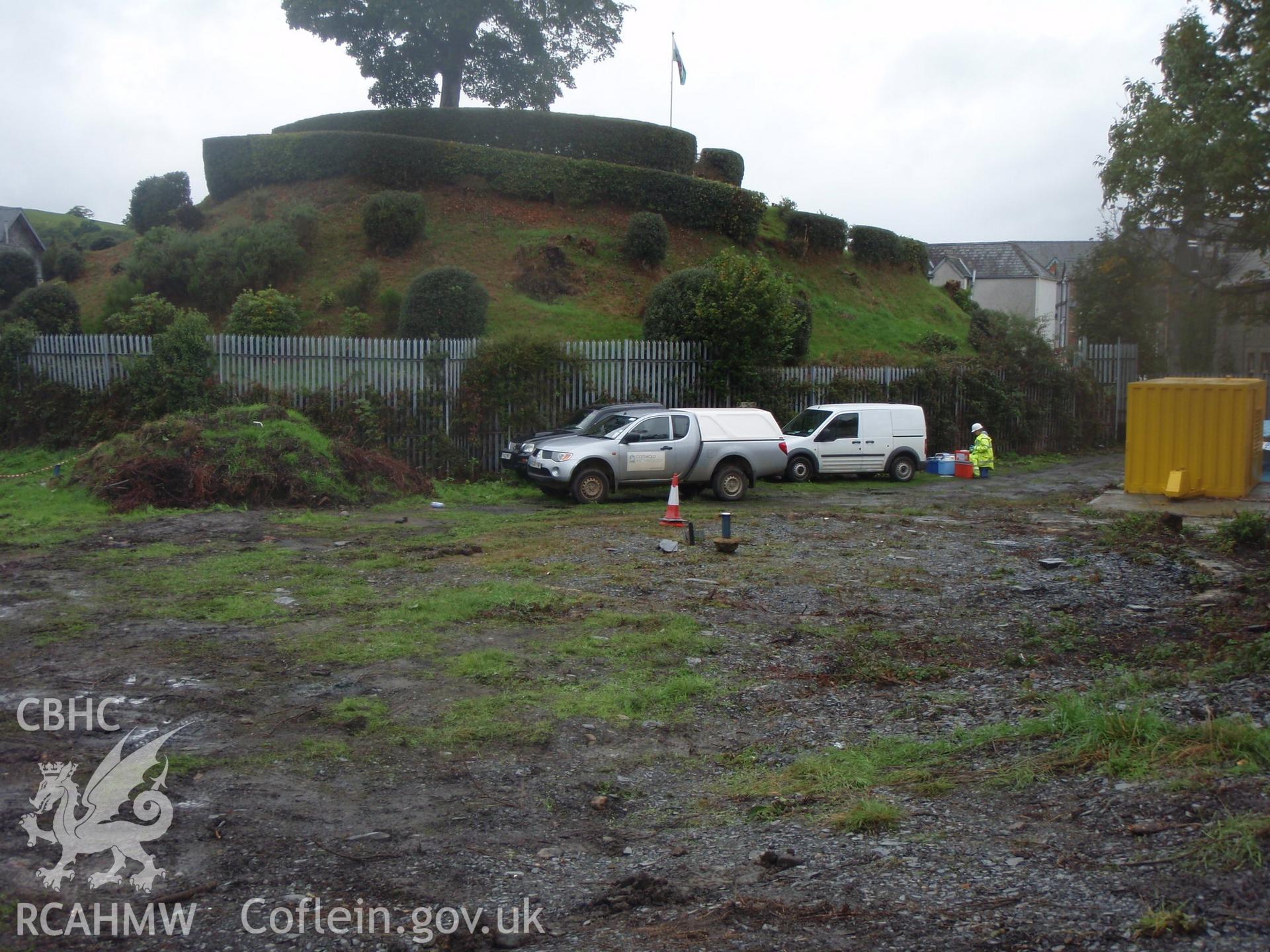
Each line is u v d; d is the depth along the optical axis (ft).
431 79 126.21
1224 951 11.63
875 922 13.10
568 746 20.80
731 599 33.30
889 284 125.29
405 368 71.56
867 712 23.02
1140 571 38.40
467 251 98.78
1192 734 18.84
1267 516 47.19
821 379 85.81
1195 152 81.00
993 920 12.87
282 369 70.38
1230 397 58.23
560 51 126.41
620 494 65.21
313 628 29.07
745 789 18.67
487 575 36.68
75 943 12.69
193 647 26.94
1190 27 84.64
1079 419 103.50
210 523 48.60
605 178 108.68
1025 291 205.87
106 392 70.95
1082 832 15.53
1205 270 107.24
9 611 30.53
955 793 17.88
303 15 115.44
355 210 102.58
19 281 96.37
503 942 12.95
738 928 13.16
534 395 73.67
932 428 89.86
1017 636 29.27
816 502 62.13
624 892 14.33
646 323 84.64
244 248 90.07
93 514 50.93
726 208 112.27
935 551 42.60
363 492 58.80
